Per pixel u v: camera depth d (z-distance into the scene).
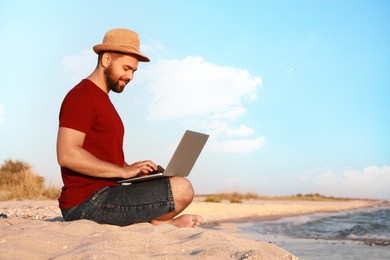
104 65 3.91
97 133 3.83
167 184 3.87
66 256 2.90
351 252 7.33
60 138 3.68
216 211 14.95
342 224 13.46
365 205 31.80
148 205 3.80
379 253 7.21
